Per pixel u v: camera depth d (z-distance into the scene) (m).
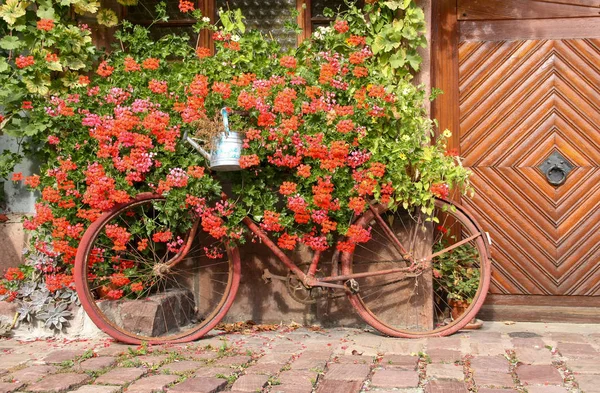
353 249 4.81
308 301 5.00
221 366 4.00
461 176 4.85
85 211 4.75
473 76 5.47
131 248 5.01
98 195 4.60
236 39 4.95
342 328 5.15
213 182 4.87
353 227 4.73
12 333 4.89
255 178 4.84
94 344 4.64
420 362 4.13
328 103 4.76
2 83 5.02
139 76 4.89
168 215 4.74
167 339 4.67
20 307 4.89
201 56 4.93
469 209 5.51
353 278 4.88
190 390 3.55
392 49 5.01
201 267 5.32
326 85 4.82
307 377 3.78
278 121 4.73
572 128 5.39
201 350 4.44
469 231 5.13
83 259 4.57
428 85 5.06
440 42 5.50
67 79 5.11
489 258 4.91
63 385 3.65
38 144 5.14
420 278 5.06
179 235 5.19
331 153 4.64
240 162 4.57
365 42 4.96
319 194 4.65
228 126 4.56
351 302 4.89
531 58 5.42
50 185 4.88
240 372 3.89
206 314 5.32
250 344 4.59
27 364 4.15
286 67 4.82
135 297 4.94
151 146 4.69
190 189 4.69
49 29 4.93
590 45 5.35
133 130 4.77
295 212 4.73
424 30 4.98
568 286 5.39
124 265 4.88
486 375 3.79
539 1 5.40
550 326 5.25
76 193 4.77
